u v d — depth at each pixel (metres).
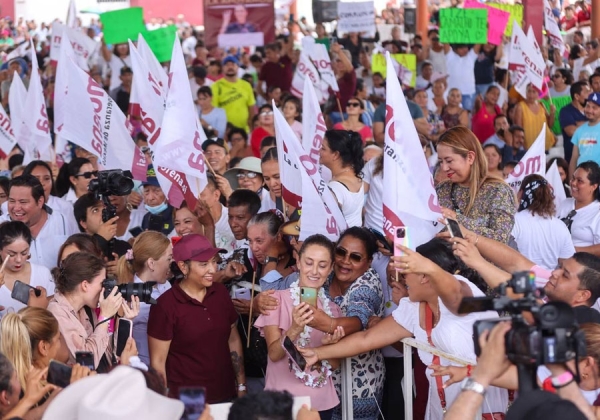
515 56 13.91
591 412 3.53
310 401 5.26
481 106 14.66
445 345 5.12
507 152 13.02
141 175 8.52
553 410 3.25
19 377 4.79
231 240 7.75
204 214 7.19
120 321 5.43
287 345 5.50
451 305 4.93
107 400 3.17
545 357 3.33
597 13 19.53
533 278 3.44
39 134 9.63
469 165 6.04
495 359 3.44
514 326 3.39
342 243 6.04
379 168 7.54
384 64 15.59
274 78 17.20
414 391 6.11
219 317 5.95
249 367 6.56
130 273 6.50
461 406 3.41
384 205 5.66
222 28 16.39
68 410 3.26
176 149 6.91
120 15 15.11
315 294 5.51
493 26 15.49
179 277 6.12
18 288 5.77
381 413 6.06
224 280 6.66
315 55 13.77
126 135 8.49
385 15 26.23
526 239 7.57
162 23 31.67
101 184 6.95
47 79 17.77
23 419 4.22
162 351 5.85
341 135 7.20
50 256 7.57
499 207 5.92
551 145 14.37
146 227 8.57
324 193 6.83
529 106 14.25
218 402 5.93
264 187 8.85
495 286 5.06
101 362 5.39
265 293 5.84
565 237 7.59
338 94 14.48
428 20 23.73
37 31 29.89
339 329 5.54
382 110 13.80
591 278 5.20
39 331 4.90
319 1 19.25
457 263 5.42
